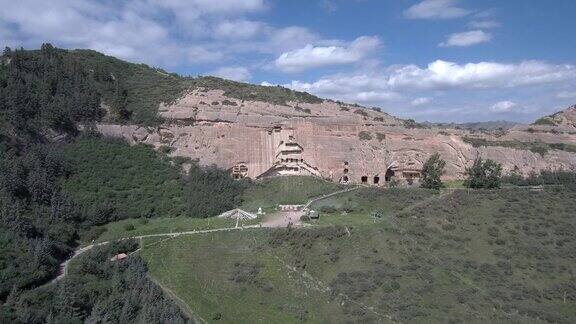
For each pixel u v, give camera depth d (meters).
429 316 70.69
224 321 71.50
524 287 77.88
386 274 79.69
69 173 104.69
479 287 77.75
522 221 97.81
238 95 140.00
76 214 95.56
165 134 125.50
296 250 87.19
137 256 84.25
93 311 62.56
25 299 61.47
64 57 137.75
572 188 114.88
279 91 151.12
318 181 122.19
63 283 68.62
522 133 141.75
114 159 112.94
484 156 131.25
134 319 63.88
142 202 105.00
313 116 135.62
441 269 81.50
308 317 73.06
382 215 101.88
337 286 78.19
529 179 123.19
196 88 141.12
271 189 118.81
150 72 155.88
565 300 75.38
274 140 128.50
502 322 69.62
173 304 70.75
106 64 145.50
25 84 115.94
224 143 125.50
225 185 115.31
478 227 95.19
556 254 86.69
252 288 78.81
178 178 115.00
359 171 126.94
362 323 70.31
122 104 125.00
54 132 111.50
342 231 91.44
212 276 81.56
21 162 95.44
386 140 133.12
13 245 74.25
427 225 95.94
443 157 132.50
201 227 97.56
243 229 95.25
